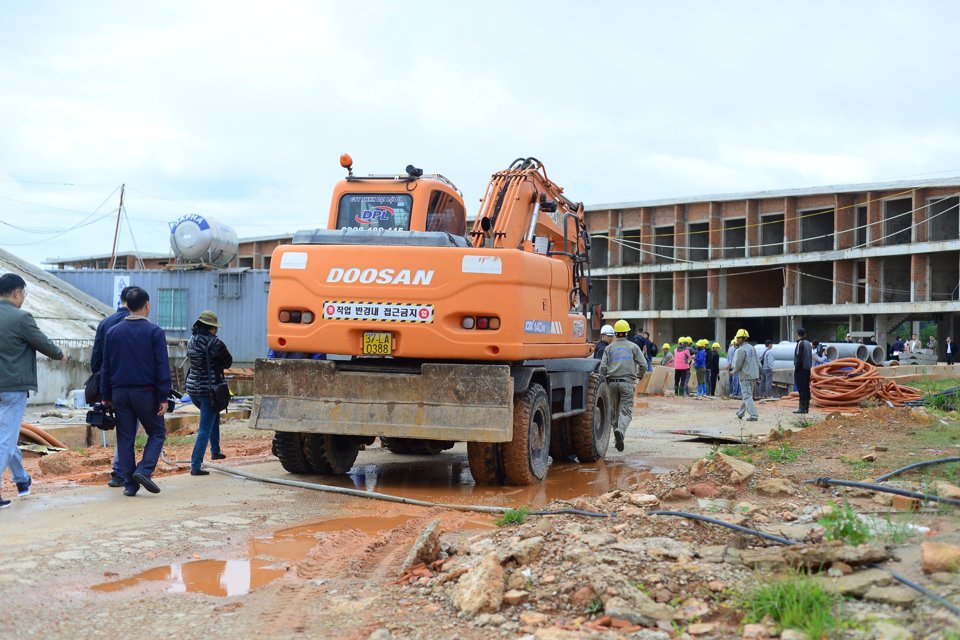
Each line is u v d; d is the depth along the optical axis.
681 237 53.19
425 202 10.79
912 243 43.38
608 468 12.34
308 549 6.93
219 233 35.28
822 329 54.81
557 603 5.02
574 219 13.60
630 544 5.80
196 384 10.62
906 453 9.94
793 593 4.62
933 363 38.12
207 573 6.16
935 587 4.66
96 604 5.39
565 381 11.81
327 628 4.98
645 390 29.45
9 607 5.25
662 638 4.44
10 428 8.24
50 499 8.73
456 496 9.72
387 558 6.64
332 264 9.93
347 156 10.94
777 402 24.95
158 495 9.11
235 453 13.29
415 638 4.73
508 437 9.43
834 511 5.95
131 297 8.93
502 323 9.56
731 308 52.75
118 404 8.89
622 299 57.38
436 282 9.66
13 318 8.22
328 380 9.98
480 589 5.08
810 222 50.12
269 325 10.15
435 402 9.67
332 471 11.07
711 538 6.13
